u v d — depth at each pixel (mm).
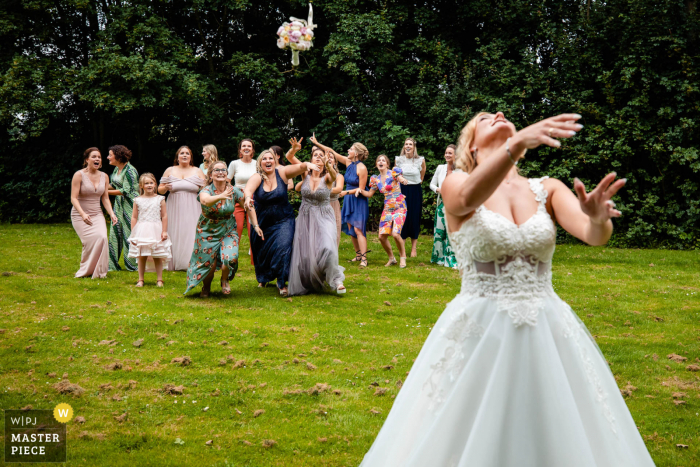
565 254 11023
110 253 8742
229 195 6633
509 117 13703
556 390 2195
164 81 14422
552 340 2291
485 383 2260
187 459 3348
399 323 6258
